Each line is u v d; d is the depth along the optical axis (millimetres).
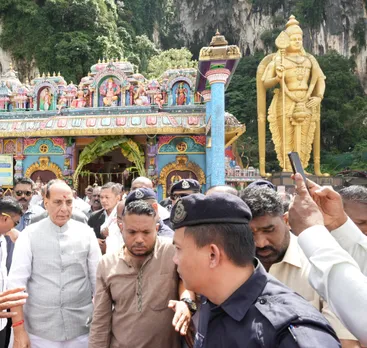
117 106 17047
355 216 2824
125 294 3135
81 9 41188
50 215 3875
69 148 17484
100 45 41312
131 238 3102
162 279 3141
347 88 47031
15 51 41469
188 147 16750
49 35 41156
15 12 41594
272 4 58000
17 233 4984
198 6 63594
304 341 1365
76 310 3783
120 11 50688
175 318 2824
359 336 1493
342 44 52750
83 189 19438
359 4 52750
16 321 3543
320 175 18062
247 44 60594
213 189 3660
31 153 17766
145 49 49656
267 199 2523
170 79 17047
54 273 3766
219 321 1622
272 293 1595
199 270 1636
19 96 18188
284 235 2539
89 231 4070
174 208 1743
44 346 3648
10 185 17641
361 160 38531
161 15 59938
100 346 3145
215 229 1615
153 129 15969
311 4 52781
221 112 11312
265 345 1439
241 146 40438
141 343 3068
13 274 3686
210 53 11008
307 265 2555
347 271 1574
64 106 17656
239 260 1614
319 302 2480
